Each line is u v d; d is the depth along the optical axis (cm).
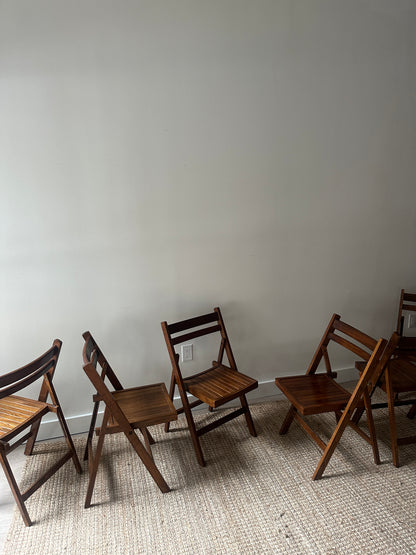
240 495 197
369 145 267
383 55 255
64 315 235
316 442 213
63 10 203
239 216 253
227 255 257
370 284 292
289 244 267
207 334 262
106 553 169
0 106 204
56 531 180
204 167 240
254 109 241
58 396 244
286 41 237
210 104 233
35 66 204
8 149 209
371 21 248
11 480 179
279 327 280
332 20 241
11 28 198
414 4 253
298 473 212
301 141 253
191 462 221
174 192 238
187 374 267
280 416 262
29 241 221
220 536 176
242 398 240
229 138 240
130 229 235
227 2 223
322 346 244
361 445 232
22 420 191
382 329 305
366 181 272
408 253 295
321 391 222
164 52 220
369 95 259
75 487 205
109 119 220
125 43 214
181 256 248
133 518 186
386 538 174
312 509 189
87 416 250
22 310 229
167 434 246
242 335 273
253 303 270
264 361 283
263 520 183
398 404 235
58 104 211
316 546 170
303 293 279
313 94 249
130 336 250
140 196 233
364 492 199
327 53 245
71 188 221
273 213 259
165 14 216
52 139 214
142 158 229
